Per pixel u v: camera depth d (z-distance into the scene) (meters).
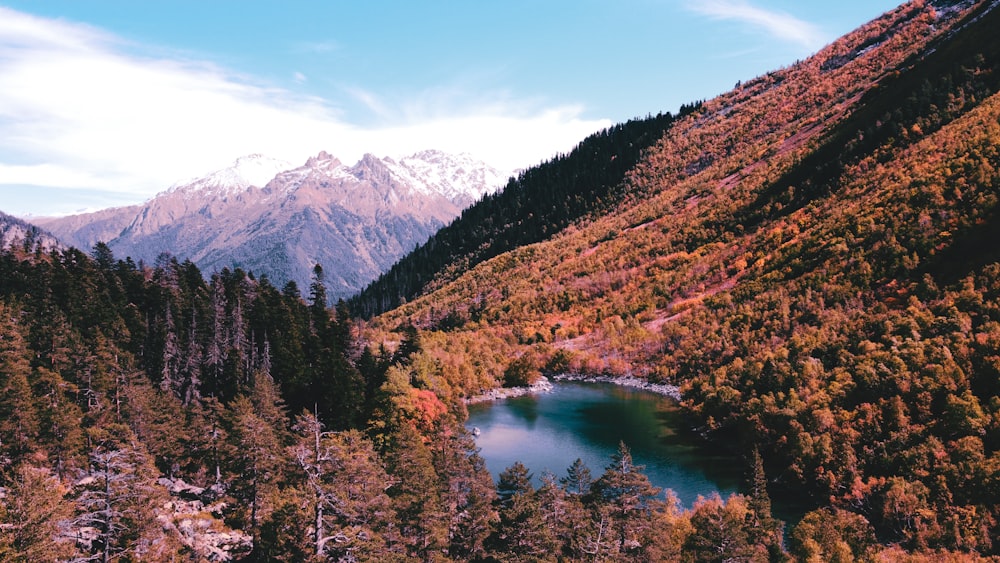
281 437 74.06
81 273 119.44
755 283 159.38
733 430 108.25
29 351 76.38
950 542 63.19
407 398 93.50
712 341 145.75
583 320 198.25
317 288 136.62
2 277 110.38
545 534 50.97
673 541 60.56
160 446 69.88
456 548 53.47
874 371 90.25
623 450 61.41
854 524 65.31
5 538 35.47
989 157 124.44
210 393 96.06
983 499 66.38
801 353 109.50
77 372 75.56
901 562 59.72
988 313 91.88
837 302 124.62
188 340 106.88
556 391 156.62
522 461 98.50
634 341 174.75
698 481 88.94
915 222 125.69
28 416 60.09
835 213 162.12
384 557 40.44
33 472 45.22
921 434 78.12
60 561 36.84
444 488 60.78
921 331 96.00
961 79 180.00
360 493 45.56
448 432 83.06
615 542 55.75
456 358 153.25
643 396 147.50
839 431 85.12
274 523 43.72
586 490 70.50
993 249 106.12
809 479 83.88
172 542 45.34
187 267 143.00
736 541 53.56
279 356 101.38
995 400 76.19
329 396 88.00
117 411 73.94
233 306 121.19
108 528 39.91
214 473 71.06
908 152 161.00
